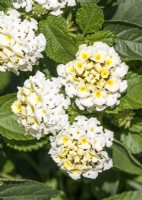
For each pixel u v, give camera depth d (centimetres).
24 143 33
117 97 31
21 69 31
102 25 32
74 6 32
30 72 33
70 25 32
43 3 31
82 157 31
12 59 30
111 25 32
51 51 31
